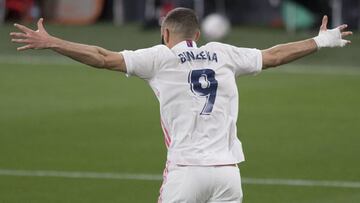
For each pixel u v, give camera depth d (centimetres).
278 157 3209
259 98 4378
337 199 2641
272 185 2812
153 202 2612
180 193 1688
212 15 6181
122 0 7012
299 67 5262
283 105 4222
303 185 2812
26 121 3797
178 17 1762
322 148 3362
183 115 1719
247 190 2747
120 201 2617
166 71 1731
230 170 1702
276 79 4900
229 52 1773
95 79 4866
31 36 1677
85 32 6384
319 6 6456
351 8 6556
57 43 1681
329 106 4206
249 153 3272
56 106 4134
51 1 6894
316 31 6456
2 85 4653
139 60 1719
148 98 4356
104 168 3028
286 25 6544
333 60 5522
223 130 1725
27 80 4803
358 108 4162
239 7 6838
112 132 3609
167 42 1775
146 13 6494
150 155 3225
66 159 3152
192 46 1758
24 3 6825
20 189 2741
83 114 3962
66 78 4884
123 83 4759
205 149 1703
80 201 2612
